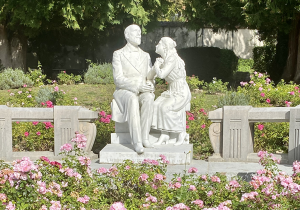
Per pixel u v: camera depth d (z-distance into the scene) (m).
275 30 19.95
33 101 10.86
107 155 5.94
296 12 16.31
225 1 17.31
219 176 4.54
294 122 5.93
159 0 17.59
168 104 6.14
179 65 6.23
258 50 21.94
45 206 3.71
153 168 4.74
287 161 6.04
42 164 4.46
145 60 6.48
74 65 24.48
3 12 17.45
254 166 5.85
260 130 7.45
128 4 16.73
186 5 17.86
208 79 20.95
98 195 4.33
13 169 3.82
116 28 21.95
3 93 14.80
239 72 25.50
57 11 18.09
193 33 26.17
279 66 20.45
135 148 5.93
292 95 11.30
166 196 4.18
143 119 6.05
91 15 18.19
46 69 23.02
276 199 3.82
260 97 11.00
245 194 3.83
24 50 20.30
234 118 6.09
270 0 14.97
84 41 22.14
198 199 3.97
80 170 4.59
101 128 8.05
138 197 4.50
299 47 17.72
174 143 6.35
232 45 28.45
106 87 16.19
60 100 10.55
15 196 3.78
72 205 3.92
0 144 6.30
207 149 7.23
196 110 9.98
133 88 6.12
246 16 15.84
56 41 22.56
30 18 16.86
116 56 6.44
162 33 25.19
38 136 7.42
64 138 6.31
